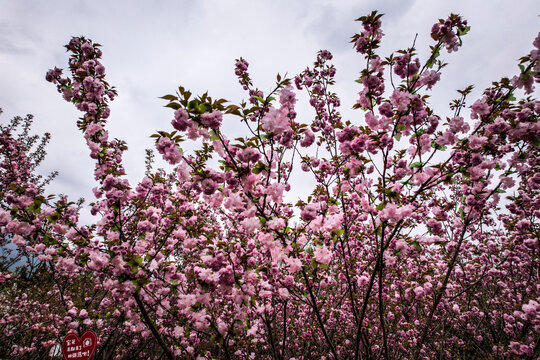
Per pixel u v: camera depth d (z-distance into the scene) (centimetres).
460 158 329
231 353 663
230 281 348
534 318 446
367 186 385
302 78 566
